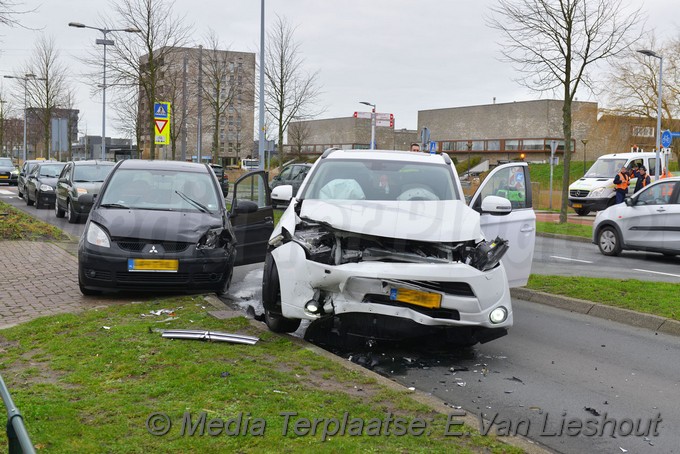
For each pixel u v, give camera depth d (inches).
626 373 239.8
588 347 274.5
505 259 325.4
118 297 329.4
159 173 382.6
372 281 229.8
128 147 2551.7
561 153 2534.5
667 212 556.7
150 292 344.5
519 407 201.3
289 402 180.2
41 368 204.8
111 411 168.9
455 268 230.7
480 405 201.5
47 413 163.8
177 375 198.4
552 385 223.5
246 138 3708.2
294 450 151.1
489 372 235.8
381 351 257.6
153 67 1076.5
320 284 235.5
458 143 2866.6
